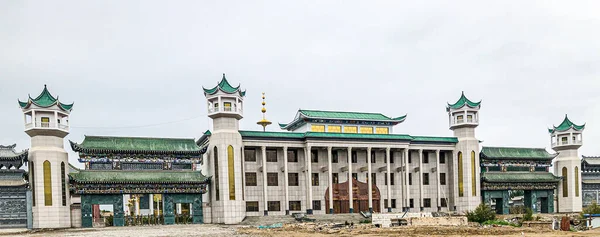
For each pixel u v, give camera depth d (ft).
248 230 230.89
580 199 385.50
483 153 358.02
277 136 308.40
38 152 260.21
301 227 236.84
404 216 260.83
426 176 351.05
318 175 324.39
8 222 269.23
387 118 346.13
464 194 344.90
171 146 294.05
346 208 326.24
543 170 380.58
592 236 178.29
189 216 290.97
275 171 315.99
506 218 290.97
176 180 284.00
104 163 278.67
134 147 284.82
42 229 253.24
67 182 267.80
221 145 289.33
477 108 349.61
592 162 400.67
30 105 261.03
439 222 246.27
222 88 292.61
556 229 212.64
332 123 331.98
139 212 327.88
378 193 335.26
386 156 333.62
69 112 276.82
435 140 346.13
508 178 358.84
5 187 271.49
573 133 386.73
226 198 285.02
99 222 295.07
